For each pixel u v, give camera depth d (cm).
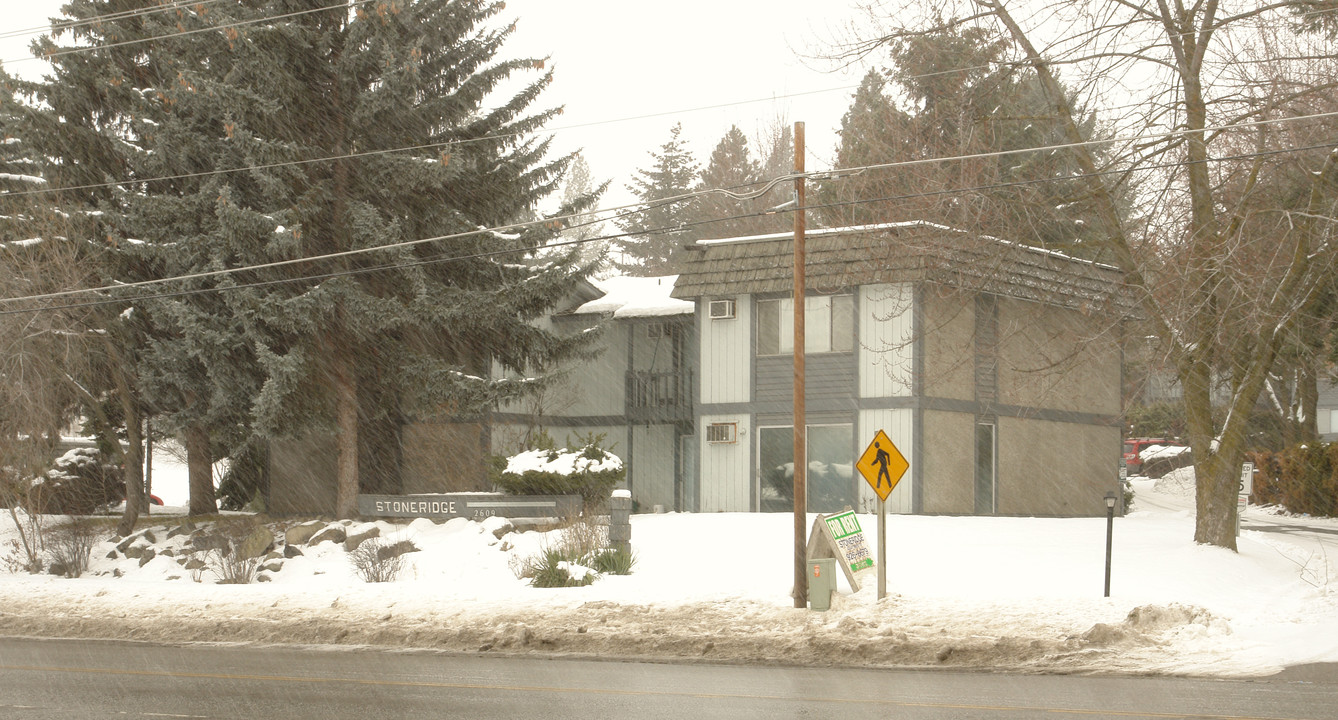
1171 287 1816
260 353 2272
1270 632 1377
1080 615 1452
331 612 1723
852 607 1577
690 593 1723
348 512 2502
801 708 1006
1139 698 1042
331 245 2522
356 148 2473
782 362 2745
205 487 3011
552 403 3167
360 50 2408
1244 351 1969
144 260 2470
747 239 2794
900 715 964
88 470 3188
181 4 2339
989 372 2731
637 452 3212
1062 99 1959
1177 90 1900
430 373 2473
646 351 3216
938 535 2141
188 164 2427
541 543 2095
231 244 2306
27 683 1188
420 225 2531
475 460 2888
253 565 2180
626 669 1293
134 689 1141
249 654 1451
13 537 2647
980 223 2045
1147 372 2216
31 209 2470
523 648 1477
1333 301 2084
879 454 1623
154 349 2408
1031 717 948
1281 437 4503
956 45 2081
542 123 2658
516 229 2652
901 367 2559
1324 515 3547
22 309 2339
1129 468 5316
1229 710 972
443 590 1864
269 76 2300
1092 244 2012
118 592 2000
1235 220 1811
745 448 2777
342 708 1021
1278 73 1831
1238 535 2309
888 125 2572
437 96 2538
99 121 2666
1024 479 2823
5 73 2597
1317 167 1864
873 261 2416
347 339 2542
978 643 1338
